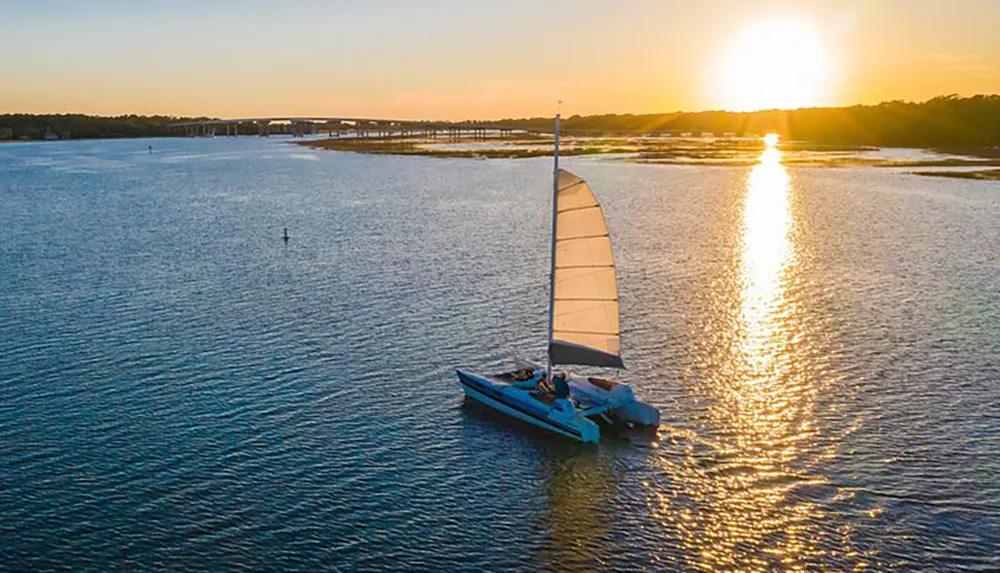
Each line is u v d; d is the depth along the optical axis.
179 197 110.12
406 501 25.98
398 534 24.09
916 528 24.08
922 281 53.47
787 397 33.84
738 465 28.23
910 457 28.34
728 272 56.81
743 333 42.31
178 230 77.94
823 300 48.62
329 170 164.50
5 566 22.06
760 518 24.91
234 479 26.94
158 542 23.30
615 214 88.44
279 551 23.05
